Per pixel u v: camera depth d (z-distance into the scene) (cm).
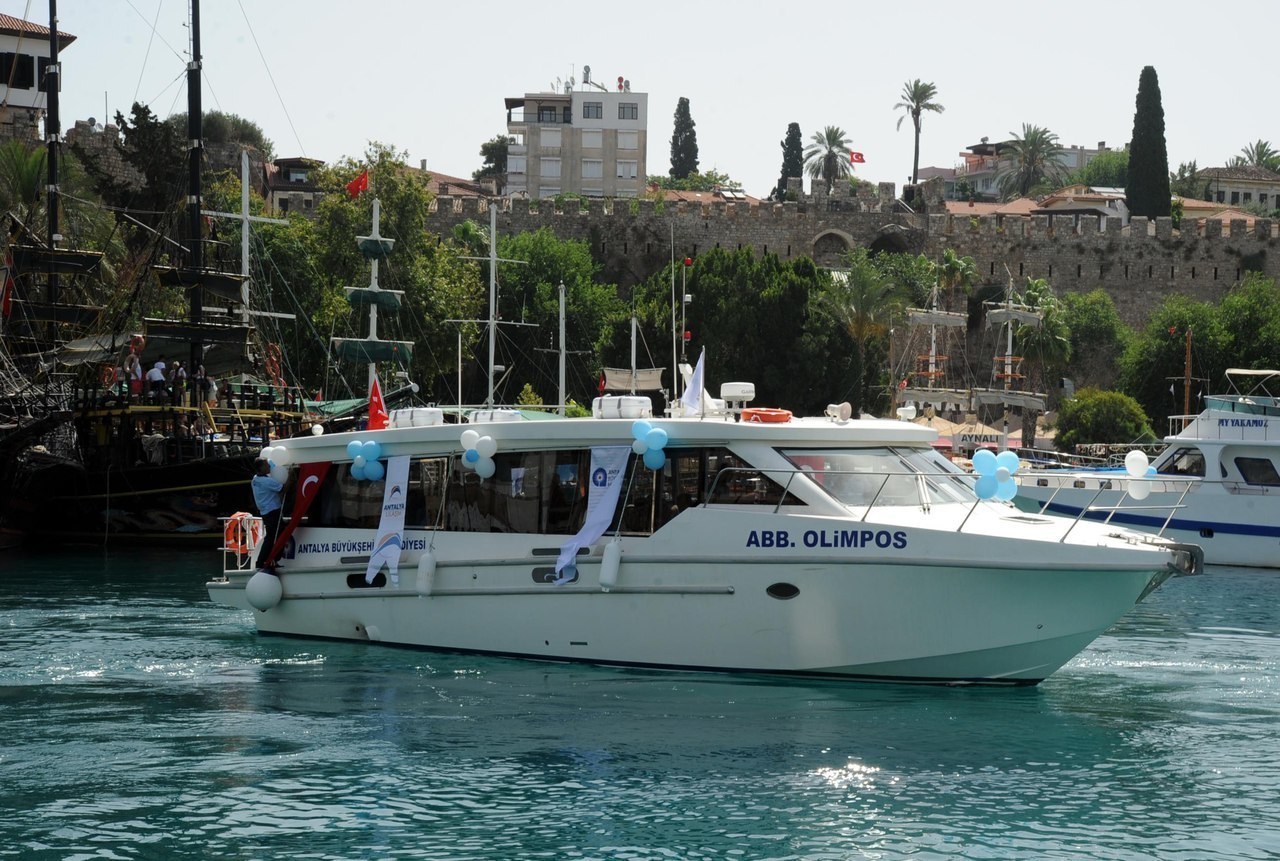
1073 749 1473
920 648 1650
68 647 2031
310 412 4419
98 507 3966
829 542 1655
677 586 1717
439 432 1869
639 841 1203
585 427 1772
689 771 1387
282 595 2017
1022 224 10606
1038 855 1173
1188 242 10631
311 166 11025
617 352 7088
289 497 2033
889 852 1177
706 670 1727
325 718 1593
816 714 1583
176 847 1196
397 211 6988
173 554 3681
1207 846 1191
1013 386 8231
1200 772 1395
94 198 6975
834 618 1659
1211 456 3731
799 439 1733
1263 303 8875
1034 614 1625
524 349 7912
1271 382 8250
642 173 15062
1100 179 16625
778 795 1319
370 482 1953
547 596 1788
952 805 1291
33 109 8156
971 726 1552
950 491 1775
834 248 10538
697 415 1939
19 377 4622
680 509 1731
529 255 8469
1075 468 4603
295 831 1231
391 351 4378
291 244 6812
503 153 17025
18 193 6175
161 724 1580
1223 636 2306
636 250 10212
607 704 1623
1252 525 3675
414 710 1616
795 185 10850
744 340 6944
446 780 1365
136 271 4984
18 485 3916
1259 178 16375
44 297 5075
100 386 4166
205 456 3916
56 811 1285
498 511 1836
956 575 1620
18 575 3109
